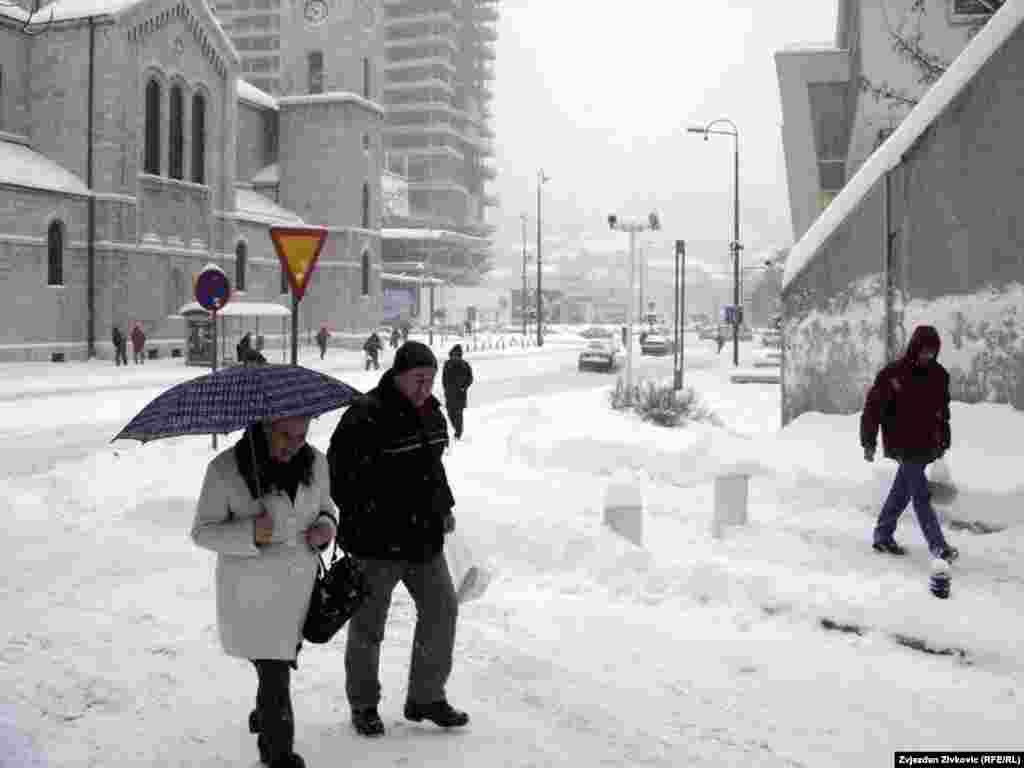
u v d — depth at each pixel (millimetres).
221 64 52688
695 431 18125
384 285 115812
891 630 6652
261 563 4098
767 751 4711
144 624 6797
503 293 124188
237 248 56844
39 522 10430
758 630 6844
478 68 164125
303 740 4699
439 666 4789
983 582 7746
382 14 67812
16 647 6219
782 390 17859
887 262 13875
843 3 27500
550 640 6504
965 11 23078
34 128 45906
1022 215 10914
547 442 14711
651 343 62594
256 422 4098
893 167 13727
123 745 4648
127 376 35625
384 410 4641
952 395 12320
